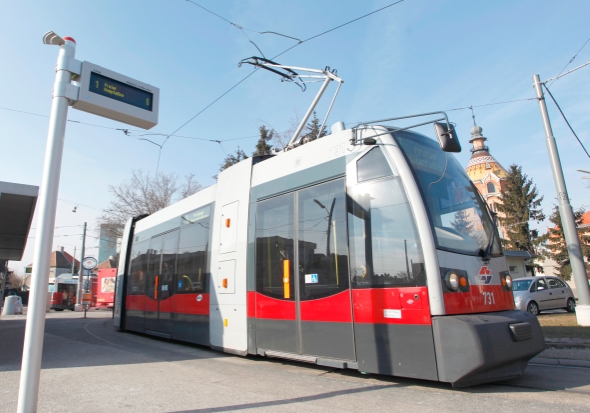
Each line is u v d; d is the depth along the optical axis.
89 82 4.57
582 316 10.53
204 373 6.45
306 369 6.48
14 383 5.97
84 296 23.16
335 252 5.83
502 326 4.65
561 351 7.09
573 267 10.92
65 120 4.33
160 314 10.74
